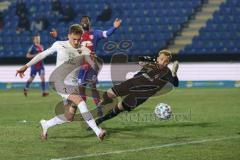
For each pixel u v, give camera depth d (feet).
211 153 57.77
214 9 209.36
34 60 66.13
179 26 203.10
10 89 176.86
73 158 55.16
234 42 196.24
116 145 63.36
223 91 157.38
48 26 204.95
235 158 55.11
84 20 88.89
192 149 60.23
